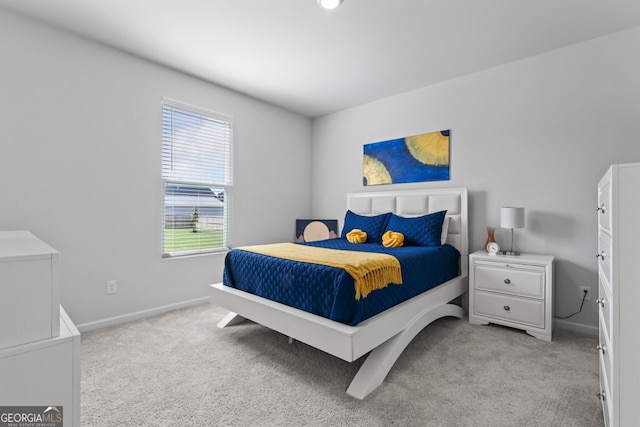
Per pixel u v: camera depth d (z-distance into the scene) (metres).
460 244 3.32
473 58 3.01
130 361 2.17
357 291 1.89
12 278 0.86
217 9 2.28
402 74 3.35
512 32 2.56
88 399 1.73
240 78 3.46
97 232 2.75
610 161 2.62
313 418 1.59
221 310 3.27
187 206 3.41
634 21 2.41
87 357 2.22
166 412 1.63
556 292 2.86
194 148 3.46
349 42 2.72
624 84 2.55
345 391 1.84
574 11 2.29
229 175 3.81
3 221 2.31
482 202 3.28
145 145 3.04
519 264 2.69
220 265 3.70
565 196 2.82
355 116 4.34
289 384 1.90
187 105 3.36
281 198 4.42
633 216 1.14
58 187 2.54
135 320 2.96
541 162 2.93
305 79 3.49
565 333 2.71
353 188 4.38
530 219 2.99
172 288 3.27
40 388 0.90
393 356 2.05
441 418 1.60
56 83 2.53
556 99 2.85
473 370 2.08
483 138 3.27
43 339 0.91
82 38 2.65
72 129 2.61
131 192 2.95
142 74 3.02
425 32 2.56
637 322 1.13
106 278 2.81
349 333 1.74
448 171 3.49
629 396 1.15
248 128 3.99
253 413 1.63
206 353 2.30
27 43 2.40
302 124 4.72
